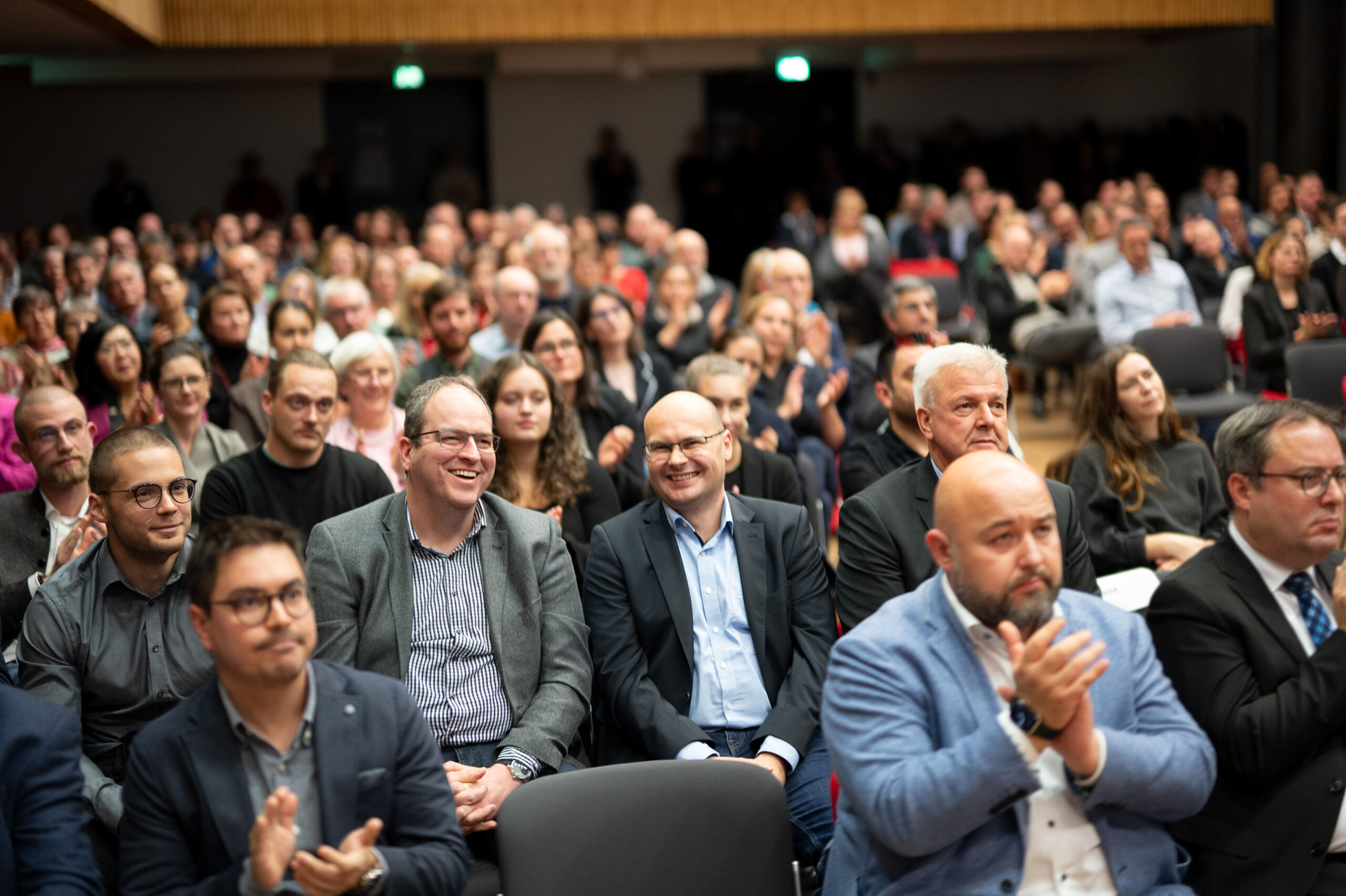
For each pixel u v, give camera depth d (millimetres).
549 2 10273
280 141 13672
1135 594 3010
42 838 2041
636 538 2941
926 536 2092
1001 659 2020
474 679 2711
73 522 3336
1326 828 2131
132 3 8820
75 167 13391
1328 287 7195
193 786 1973
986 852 1956
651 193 14281
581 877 2088
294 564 1955
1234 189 11484
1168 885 2016
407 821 2064
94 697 2650
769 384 5250
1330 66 11641
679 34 10430
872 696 2004
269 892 1864
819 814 2680
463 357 4961
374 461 3727
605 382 5219
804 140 14312
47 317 5559
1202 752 2004
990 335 8406
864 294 9406
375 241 10531
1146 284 7484
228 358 5277
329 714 2031
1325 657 2119
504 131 13992
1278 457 2232
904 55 12984
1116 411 3809
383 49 12312
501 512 2824
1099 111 14383
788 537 2971
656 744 2717
